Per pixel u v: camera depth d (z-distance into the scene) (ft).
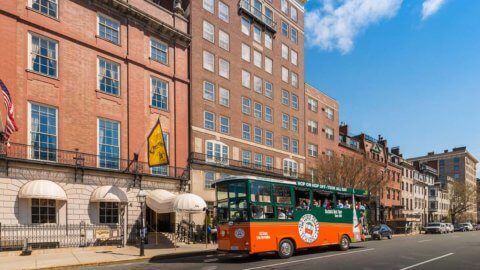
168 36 104.63
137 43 95.35
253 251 57.52
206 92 118.73
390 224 203.92
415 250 73.05
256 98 141.38
